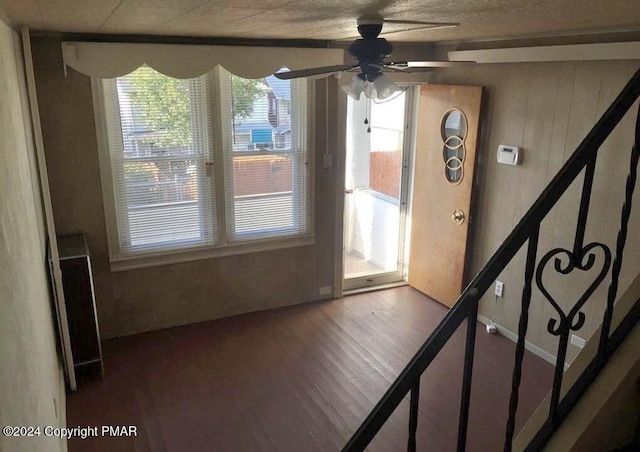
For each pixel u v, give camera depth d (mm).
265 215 4691
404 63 2838
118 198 4094
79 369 3703
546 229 3848
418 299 5172
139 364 3959
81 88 3744
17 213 1925
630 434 1268
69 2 1933
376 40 2602
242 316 4766
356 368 3945
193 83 4129
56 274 3338
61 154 3809
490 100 4258
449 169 4703
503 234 4297
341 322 4680
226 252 4594
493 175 4332
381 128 5504
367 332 4500
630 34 3146
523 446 1249
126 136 4012
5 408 1114
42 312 2574
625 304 1329
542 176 3887
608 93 3354
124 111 3959
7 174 1735
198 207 4398
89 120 3818
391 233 5625
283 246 4816
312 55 4230
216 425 3289
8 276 1450
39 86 3639
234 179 4480
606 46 3223
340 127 4719
